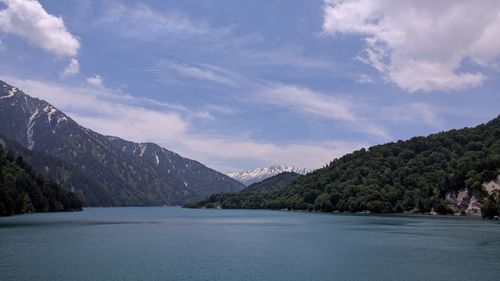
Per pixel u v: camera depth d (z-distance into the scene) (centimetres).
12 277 7962
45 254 10669
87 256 10462
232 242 13950
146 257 10438
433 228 19350
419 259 10244
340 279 8081
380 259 10250
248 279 8050
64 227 19675
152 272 8581
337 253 11281
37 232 16625
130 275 8275
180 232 17962
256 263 9706
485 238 14725
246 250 11875
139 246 12669
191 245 13038
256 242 13912
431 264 9562
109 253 11044
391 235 16062
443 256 10681
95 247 12231
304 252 11475
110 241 13925
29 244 12700
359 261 9981
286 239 14850
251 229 19688
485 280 8012
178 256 10656
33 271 8488
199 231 18588
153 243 13512
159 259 10156
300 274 8512
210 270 8856
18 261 9600
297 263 9725
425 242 13638
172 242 13838
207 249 12081
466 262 9806
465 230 18050
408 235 16012
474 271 8788
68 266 9075
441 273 8606
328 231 18112
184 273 8531
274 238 15212
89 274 8294
